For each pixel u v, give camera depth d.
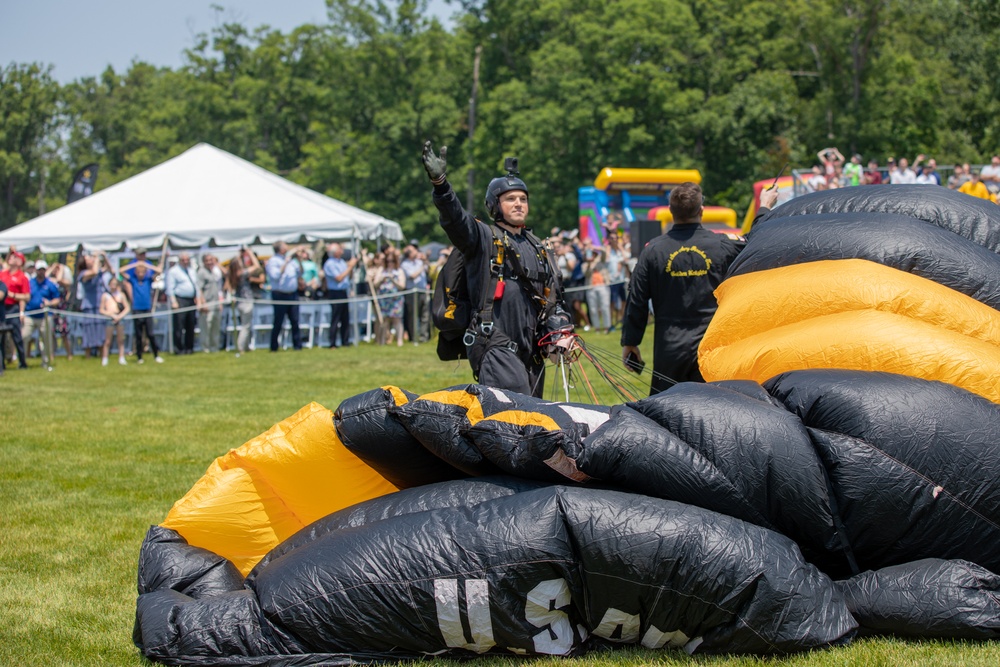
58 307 18.34
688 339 6.20
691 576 3.61
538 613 3.69
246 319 18.02
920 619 3.69
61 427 9.41
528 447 3.93
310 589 3.73
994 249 5.17
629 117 44.75
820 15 46.00
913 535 3.91
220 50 70.44
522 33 56.78
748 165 47.53
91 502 6.44
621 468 3.86
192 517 4.40
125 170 70.06
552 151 47.44
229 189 20.30
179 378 13.86
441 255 22.88
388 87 58.59
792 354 4.66
